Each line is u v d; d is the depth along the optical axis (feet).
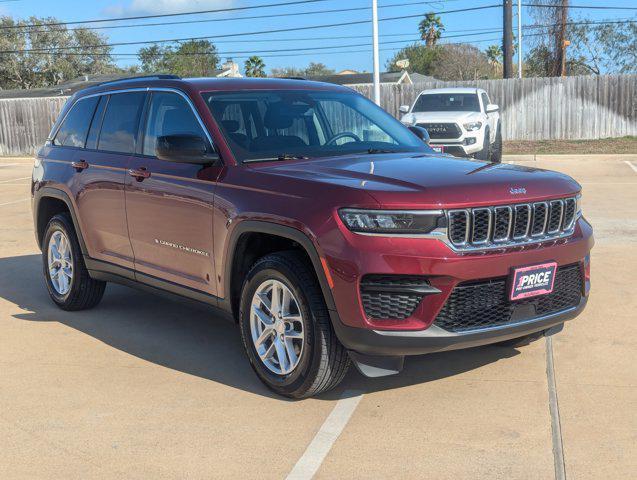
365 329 12.55
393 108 87.51
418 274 12.35
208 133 15.76
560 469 11.21
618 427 12.59
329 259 12.66
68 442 12.51
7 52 193.16
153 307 20.89
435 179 13.21
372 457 11.75
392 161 15.07
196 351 17.12
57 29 208.95
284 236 13.44
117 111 18.83
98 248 18.98
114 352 17.11
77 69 214.48
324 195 13.04
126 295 22.26
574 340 17.06
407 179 13.21
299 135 16.35
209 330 18.71
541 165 59.47
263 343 14.51
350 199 12.64
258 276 14.17
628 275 22.62
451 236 12.54
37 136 92.84
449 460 11.57
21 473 11.48
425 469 11.31
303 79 18.98
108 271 18.81
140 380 15.31
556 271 13.69
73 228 19.90
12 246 30.09
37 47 209.05
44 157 21.03
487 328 13.03
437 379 14.97
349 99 18.42
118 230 18.07
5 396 14.58
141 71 217.15
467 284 12.76
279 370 14.21
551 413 13.21
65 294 20.44
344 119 17.52
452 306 12.76
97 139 19.27
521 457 11.60
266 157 15.40
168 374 15.65
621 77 82.79
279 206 13.57
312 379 13.42
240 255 14.90
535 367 15.48
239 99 16.62
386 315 12.60
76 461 11.84
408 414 13.35
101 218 18.57
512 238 13.21
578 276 14.62
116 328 18.95
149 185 16.74
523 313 13.55
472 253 12.70
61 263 20.53
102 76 162.81
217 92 16.63
